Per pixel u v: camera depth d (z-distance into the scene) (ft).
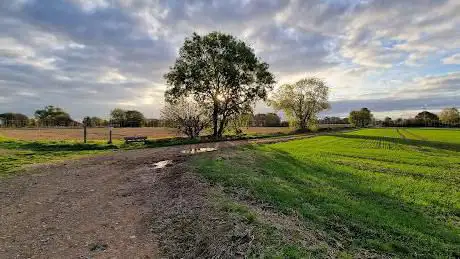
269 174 51.06
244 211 27.48
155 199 35.35
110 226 27.94
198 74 139.74
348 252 23.21
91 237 25.59
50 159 70.64
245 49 145.38
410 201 39.27
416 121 449.89
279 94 249.14
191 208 29.96
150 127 288.30
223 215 26.66
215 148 97.91
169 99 140.36
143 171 53.98
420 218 33.32
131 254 22.57
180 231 25.53
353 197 39.96
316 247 22.15
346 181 49.16
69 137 158.61
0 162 63.82
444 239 28.17
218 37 143.02
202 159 63.87
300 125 252.01
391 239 26.68
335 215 31.50
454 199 40.34
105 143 111.14
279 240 22.24
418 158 81.87
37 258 22.07
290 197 36.32
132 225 28.07
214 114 146.82
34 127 284.82
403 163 72.43
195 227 25.52
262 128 286.05
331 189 43.34
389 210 35.24
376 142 138.31
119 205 34.04
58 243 24.52
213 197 32.45
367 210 34.01
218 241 22.35
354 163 69.21
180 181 41.60
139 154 80.64
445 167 67.05
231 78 142.82
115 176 50.03
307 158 74.59
